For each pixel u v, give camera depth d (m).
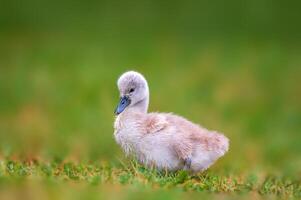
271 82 30.50
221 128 23.52
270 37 38.03
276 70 32.25
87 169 13.20
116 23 38.78
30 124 23.66
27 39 35.81
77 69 30.22
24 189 11.25
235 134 23.02
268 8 40.81
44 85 27.94
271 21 39.78
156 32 37.84
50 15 39.34
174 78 29.52
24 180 11.69
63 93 26.75
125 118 13.10
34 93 27.02
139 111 13.30
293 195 12.69
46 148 19.34
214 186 12.54
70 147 19.81
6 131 22.66
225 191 12.41
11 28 37.47
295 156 20.95
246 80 30.44
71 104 25.62
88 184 11.73
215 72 31.17
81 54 33.22
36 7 39.84
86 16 39.56
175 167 12.98
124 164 13.41
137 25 38.66
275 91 29.50
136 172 12.46
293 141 22.62
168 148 12.80
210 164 13.27
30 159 15.05
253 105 27.34
